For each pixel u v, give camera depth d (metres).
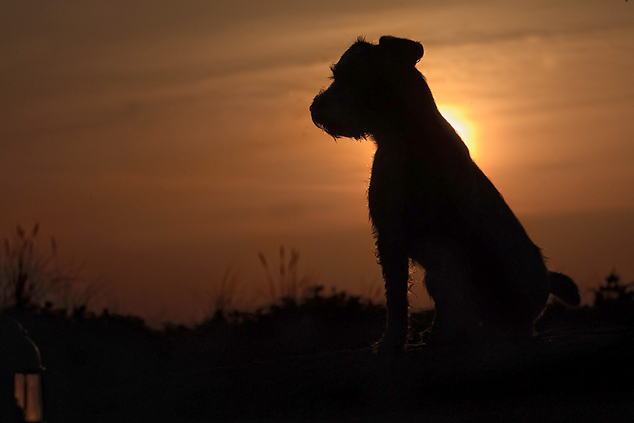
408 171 6.58
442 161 6.54
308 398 5.45
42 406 4.96
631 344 5.53
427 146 6.61
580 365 5.36
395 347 6.46
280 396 5.50
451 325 6.86
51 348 9.31
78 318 10.59
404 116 6.77
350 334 10.45
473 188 6.59
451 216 6.48
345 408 5.34
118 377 6.26
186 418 5.51
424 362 5.53
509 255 6.61
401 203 6.59
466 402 5.18
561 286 7.25
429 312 9.55
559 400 5.03
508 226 6.72
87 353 9.37
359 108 6.93
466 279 6.58
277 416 5.34
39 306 10.93
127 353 9.50
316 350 9.98
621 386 5.23
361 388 5.41
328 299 11.81
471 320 6.87
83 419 5.47
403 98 6.81
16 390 4.81
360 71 7.02
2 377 4.80
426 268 6.76
